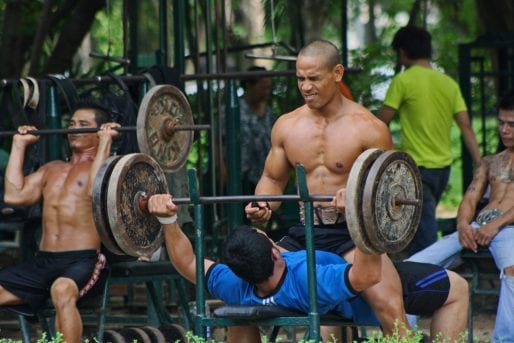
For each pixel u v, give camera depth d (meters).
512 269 12.25
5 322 15.27
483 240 12.49
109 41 16.59
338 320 10.13
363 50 21.84
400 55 15.69
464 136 15.66
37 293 12.02
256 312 9.55
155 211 9.83
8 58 18.77
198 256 9.77
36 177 12.49
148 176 10.11
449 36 23.92
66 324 11.64
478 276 12.89
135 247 9.96
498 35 18.67
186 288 14.41
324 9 21.42
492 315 15.59
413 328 10.86
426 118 15.38
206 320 9.75
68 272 11.87
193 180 9.66
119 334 11.95
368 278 9.38
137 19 16.73
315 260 9.52
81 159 12.54
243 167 17.05
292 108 18.77
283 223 16.91
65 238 12.15
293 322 9.57
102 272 12.09
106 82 13.59
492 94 21.03
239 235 9.60
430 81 15.40
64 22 20.02
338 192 9.28
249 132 17.06
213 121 16.28
